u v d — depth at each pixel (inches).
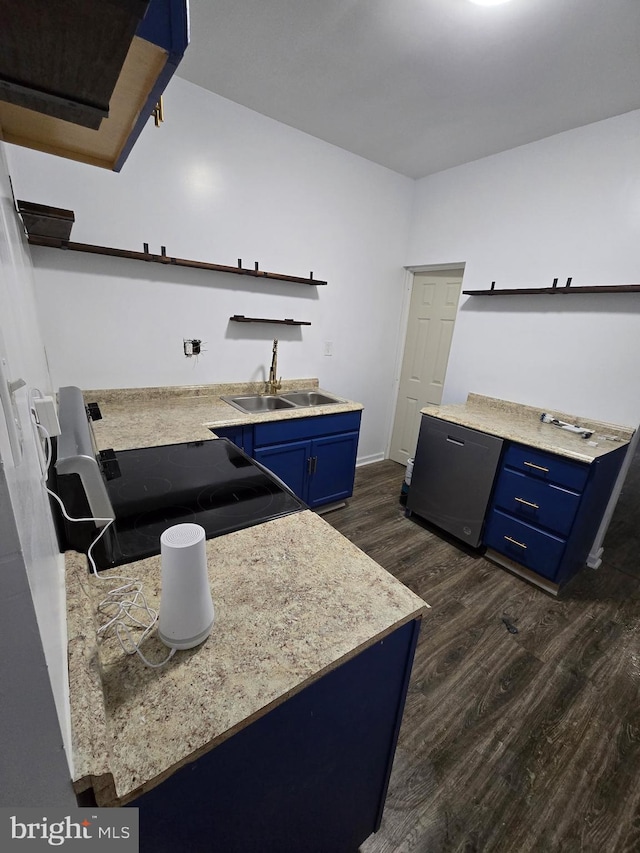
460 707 55.2
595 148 82.7
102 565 31.9
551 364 95.2
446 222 115.9
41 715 13.7
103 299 77.8
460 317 114.6
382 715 32.5
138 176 75.9
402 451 147.3
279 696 21.5
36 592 14.0
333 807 32.0
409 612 28.7
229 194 88.2
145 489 47.3
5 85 21.6
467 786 45.7
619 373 84.0
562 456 73.9
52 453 34.9
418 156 105.0
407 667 32.2
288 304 106.4
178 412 82.5
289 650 24.4
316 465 100.2
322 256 109.2
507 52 62.4
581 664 63.1
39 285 71.1
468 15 55.1
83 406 44.0
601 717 54.4
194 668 22.6
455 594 79.0
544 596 79.4
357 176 109.3
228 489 47.9
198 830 22.1
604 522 88.1
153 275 82.4
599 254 84.7
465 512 92.8
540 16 54.3
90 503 30.4
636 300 80.0
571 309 90.2
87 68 19.9
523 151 95.0
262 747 23.2
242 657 23.7
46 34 16.5
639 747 50.6
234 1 55.0
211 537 37.1
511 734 51.7
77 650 20.6
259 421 83.4
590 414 89.4
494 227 103.7
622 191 80.0
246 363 102.9
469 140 94.0
